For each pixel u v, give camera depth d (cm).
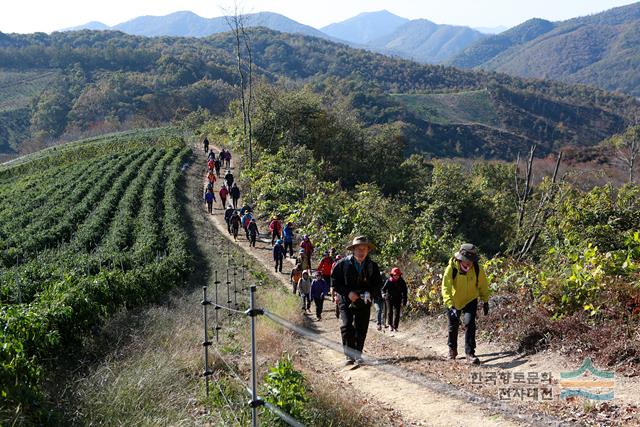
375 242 2308
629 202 1873
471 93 17050
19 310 857
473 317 863
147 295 1490
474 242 4459
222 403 668
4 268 1945
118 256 2105
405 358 936
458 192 4619
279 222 2522
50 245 2509
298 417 604
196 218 3120
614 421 574
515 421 603
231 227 2841
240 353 970
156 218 2997
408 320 1299
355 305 837
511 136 13825
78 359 877
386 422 649
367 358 916
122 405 636
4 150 12219
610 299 863
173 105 12294
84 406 639
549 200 2425
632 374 683
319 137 5847
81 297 1063
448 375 802
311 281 1620
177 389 709
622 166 6069
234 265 2227
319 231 2528
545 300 950
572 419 593
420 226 2717
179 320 1154
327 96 9038
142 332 1005
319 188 3494
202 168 4781
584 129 15238
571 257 1066
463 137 13325
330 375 865
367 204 2858
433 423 638
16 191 4075
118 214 3109
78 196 3622
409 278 1473
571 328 838
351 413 656
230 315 1386
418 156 6912
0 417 548
